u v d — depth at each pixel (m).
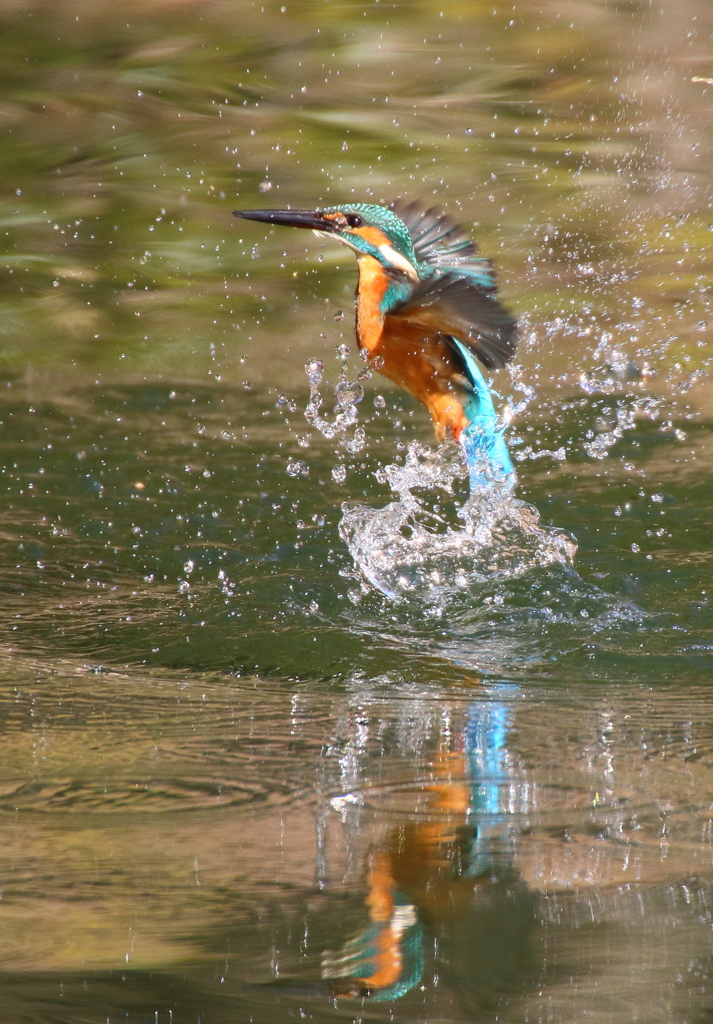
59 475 11.02
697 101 19.58
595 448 11.76
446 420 8.99
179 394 13.41
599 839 4.89
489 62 20.31
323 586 8.72
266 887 4.46
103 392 13.40
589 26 21.05
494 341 7.87
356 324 9.00
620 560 9.14
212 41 21.00
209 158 18.39
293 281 16.81
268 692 6.99
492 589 8.59
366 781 5.59
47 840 4.90
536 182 17.72
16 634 7.91
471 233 16.50
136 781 5.58
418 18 21.66
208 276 16.66
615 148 18.56
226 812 5.22
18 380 13.68
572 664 7.47
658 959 3.89
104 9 21.61
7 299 15.65
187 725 6.40
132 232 17.36
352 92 19.92
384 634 7.97
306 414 11.47
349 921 4.15
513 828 5.00
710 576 8.84
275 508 10.35
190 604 8.46
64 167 18.31
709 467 11.18
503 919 4.14
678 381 13.56
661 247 16.67
